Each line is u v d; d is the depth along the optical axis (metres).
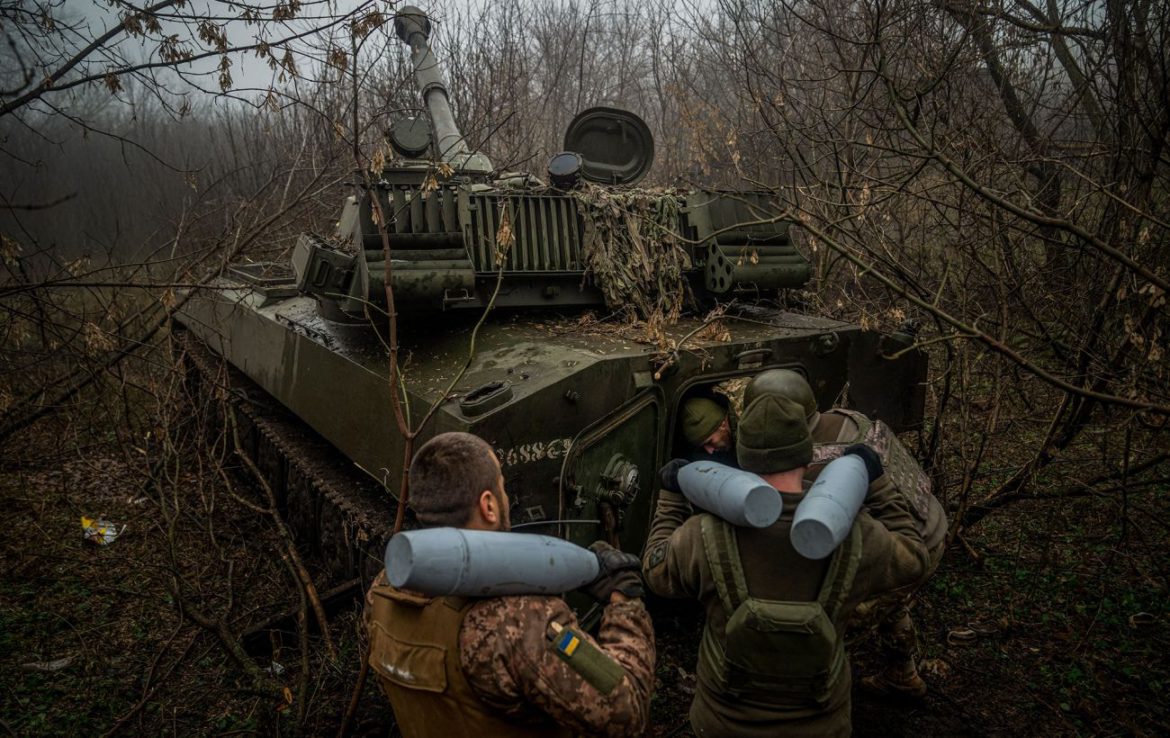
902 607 3.56
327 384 4.39
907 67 6.03
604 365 3.61
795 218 3.11
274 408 5.92
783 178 6.89
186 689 4.03
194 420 6.61
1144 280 4.15
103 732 3.70
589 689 1.74
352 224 4.50
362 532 3.94
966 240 4.73
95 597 4.88
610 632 1.98
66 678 4.11
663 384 3.88
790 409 2.39
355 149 3.24
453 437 1.98
